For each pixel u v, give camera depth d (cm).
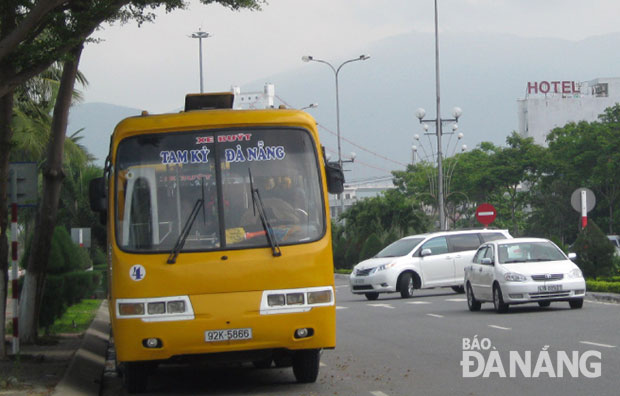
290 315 1227
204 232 1238
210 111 1288
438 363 1480
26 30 1317
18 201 1672
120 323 1216
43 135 2920
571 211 8438
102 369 1692
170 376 1540
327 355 1678
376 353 1673
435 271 3372
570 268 2403
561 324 2019
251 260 1227
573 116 12988
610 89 13100
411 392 1202
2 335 1648
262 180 1266
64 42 1398
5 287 1630
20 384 1341
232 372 1551
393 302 3112
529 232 8862
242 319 1215
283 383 1362
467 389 1206
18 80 1399
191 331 1207
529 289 2355
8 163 1608
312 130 1298
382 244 5544
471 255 3425
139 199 1249
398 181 10250
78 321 2722
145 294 1213
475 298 2553
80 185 5122
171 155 1262
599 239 3278
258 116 1286
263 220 1248
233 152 1270
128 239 1235
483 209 4203
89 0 1551
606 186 8075
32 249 1942
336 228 6594
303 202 1267
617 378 1249
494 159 9012
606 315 2200
